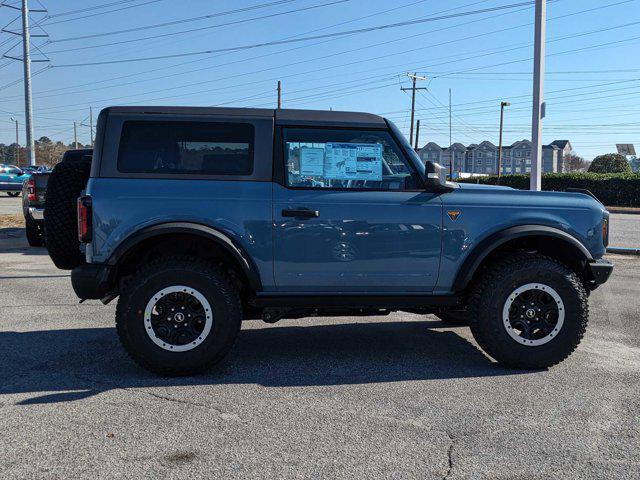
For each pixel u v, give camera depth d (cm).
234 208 451
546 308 471
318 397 407
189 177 454
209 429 350
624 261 1144
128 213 441
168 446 327
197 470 299
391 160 476
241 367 477
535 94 1188
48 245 477
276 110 471
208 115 460
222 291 446
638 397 409
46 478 290
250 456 315
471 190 485
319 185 467
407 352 525
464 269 470
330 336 582
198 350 445
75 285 441
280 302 462
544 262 470
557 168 12062
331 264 462
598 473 300
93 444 329
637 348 536
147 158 454
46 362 485
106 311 675
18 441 332
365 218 462
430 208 469
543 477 295
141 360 442
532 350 467
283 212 454
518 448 328
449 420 367
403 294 476
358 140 473
